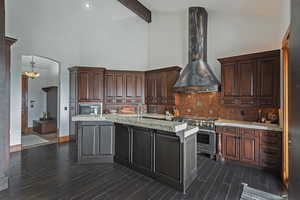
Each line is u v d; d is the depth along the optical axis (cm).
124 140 361
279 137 329
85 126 374
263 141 346
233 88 416
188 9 519
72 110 576
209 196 255
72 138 580
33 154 439
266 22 420
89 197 250
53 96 788
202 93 521
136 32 670
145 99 643
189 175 285
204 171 343
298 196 124
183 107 560
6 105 291
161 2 533
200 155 443
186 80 493
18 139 477
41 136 658
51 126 731
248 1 391
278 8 389
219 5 450
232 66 419
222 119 464
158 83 595
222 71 435
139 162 332
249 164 364
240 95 405
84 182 293
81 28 603
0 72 274
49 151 465
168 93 564
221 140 401
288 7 277
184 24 579
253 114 428
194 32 502
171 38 608
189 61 517
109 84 617
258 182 298
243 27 453
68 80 586
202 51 502
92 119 369
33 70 807
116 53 658
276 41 407
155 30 646
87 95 573
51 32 540
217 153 405
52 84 801
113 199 245
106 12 606
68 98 588
